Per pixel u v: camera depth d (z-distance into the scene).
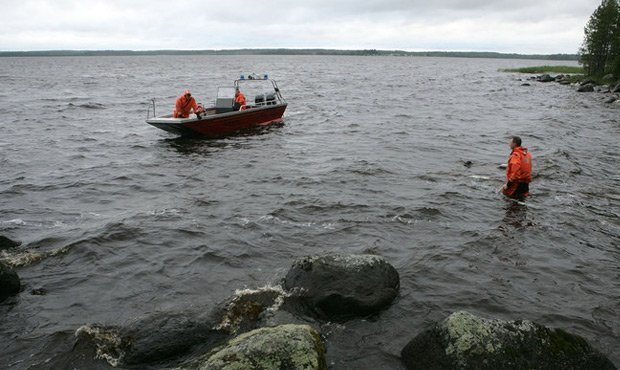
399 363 5.72
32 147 17.91
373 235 9.64
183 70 96.00
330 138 20.02
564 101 36.53
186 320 6.03
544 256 8.81
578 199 12.03
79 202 11.70
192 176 13.96
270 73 81.50
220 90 21.45
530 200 11.84
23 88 45.84
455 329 5.23
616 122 25.12
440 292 7.46
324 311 6.62
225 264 8.35
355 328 6.41
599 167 15.38
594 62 62.59
